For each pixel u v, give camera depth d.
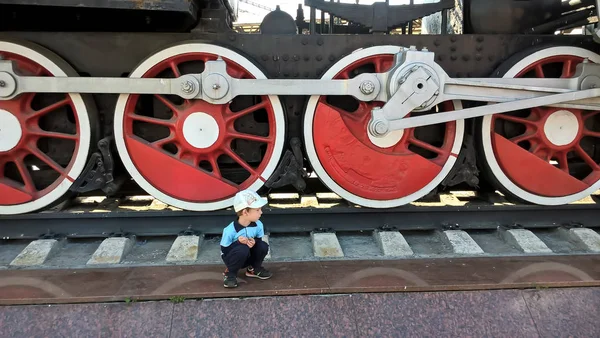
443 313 2.11
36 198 2.80
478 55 2.96
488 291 2.20
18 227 2.89
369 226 3.05
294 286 2.20
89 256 2.74
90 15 2.60
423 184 2.91
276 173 2.88
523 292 2.21
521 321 2.10
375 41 2.87
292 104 2.92
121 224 2.93
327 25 3.83
